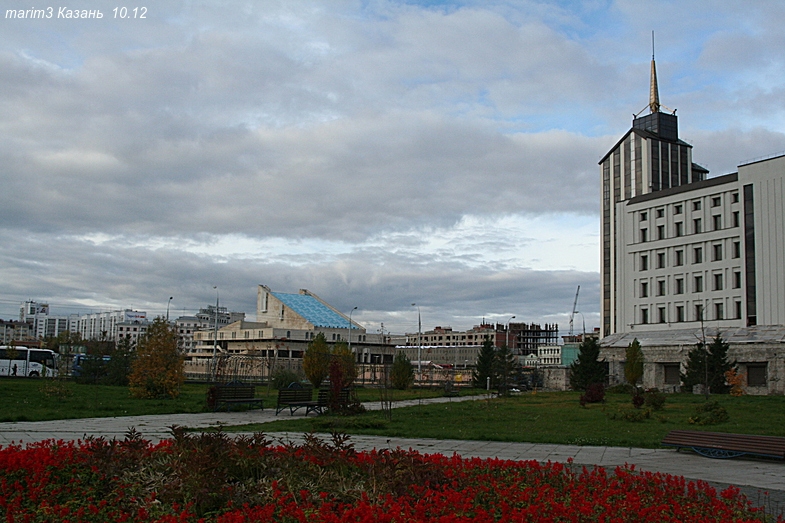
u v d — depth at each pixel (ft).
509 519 28.04
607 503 31.68
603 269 322.14
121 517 27.71
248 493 30.48
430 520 26.76
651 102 344.49
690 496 34.68
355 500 30.07
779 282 189.78
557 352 461.37
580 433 74.08
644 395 126.41
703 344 179.73
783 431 78.59
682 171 325.62
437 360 459.32
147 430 69.51
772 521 32.32
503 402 133.08
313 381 182.09
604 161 338.34
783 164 192.85
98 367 161.27
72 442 40.24
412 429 75.51
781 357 171.32
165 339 118.42
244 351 366.22
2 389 114.11
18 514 28.04
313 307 411.75
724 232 208.85
